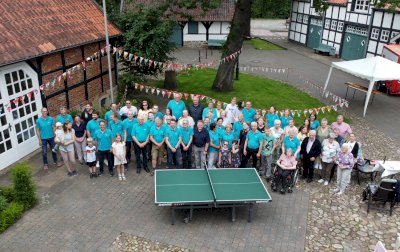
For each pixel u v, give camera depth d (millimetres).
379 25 24078
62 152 10109
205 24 31875
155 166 11023
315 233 8461
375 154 12648
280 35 39250
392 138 14023
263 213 9117
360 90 19156
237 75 20922
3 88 10352
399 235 7473
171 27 17234
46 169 10773
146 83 19344
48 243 7809
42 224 8398
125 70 17234
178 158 10789
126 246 7820
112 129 10680
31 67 11281
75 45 12609
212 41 30469
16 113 10969
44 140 10586
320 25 30406
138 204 9289
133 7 17891
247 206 9375
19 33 11117
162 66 16844
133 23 16156
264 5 25562
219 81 18516
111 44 15891
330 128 11305
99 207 9094
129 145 11109
